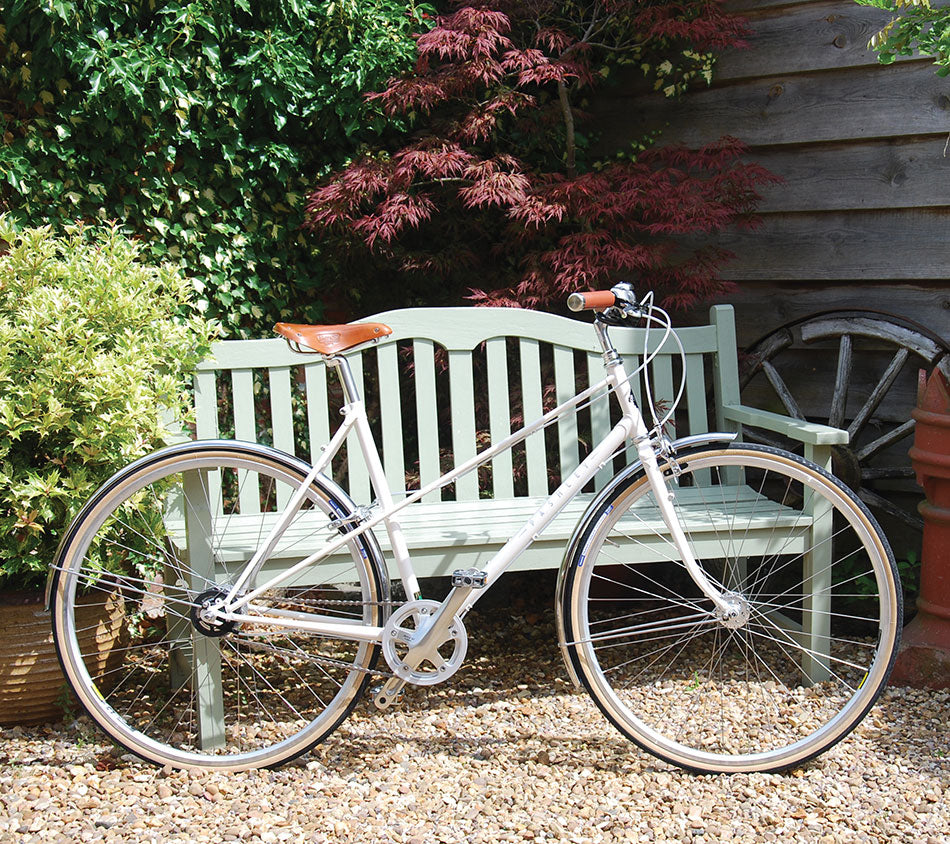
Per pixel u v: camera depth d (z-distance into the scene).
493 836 1.95
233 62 3.37
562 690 2.75
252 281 3.54
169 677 2.76
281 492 3.29
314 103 3.49
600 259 3.28
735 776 2.21
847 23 3.33
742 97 3.60
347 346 2.21
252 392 2.80
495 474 2.93
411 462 3.85
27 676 2.37
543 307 3.51
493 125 3.40
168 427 2.68
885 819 2.01
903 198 3.30
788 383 3.64
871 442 3.41
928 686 2.66
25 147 3.12
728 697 2.64
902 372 3.40
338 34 3.46
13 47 3.07
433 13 3.69
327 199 3.28
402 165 3.21
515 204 3.24
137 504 2.38
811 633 2.64
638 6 3.57
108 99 3.15
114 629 2.50
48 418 2.29
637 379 3.03
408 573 2.24
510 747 2.36
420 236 3.77
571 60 3.43
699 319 3.79
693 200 3.18
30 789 2.12
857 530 2.24
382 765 2.26
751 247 3.65
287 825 1.98
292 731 2.42
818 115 3.43
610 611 3.51
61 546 2.18
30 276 2.52
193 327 2.73
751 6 3.53
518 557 2.46
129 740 2.22
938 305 3.30
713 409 3.78
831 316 3.44
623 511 2.25
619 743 2.39
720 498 2.85
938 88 3.19
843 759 2.28
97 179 3.24
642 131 3.84
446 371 3.82
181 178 3.34
